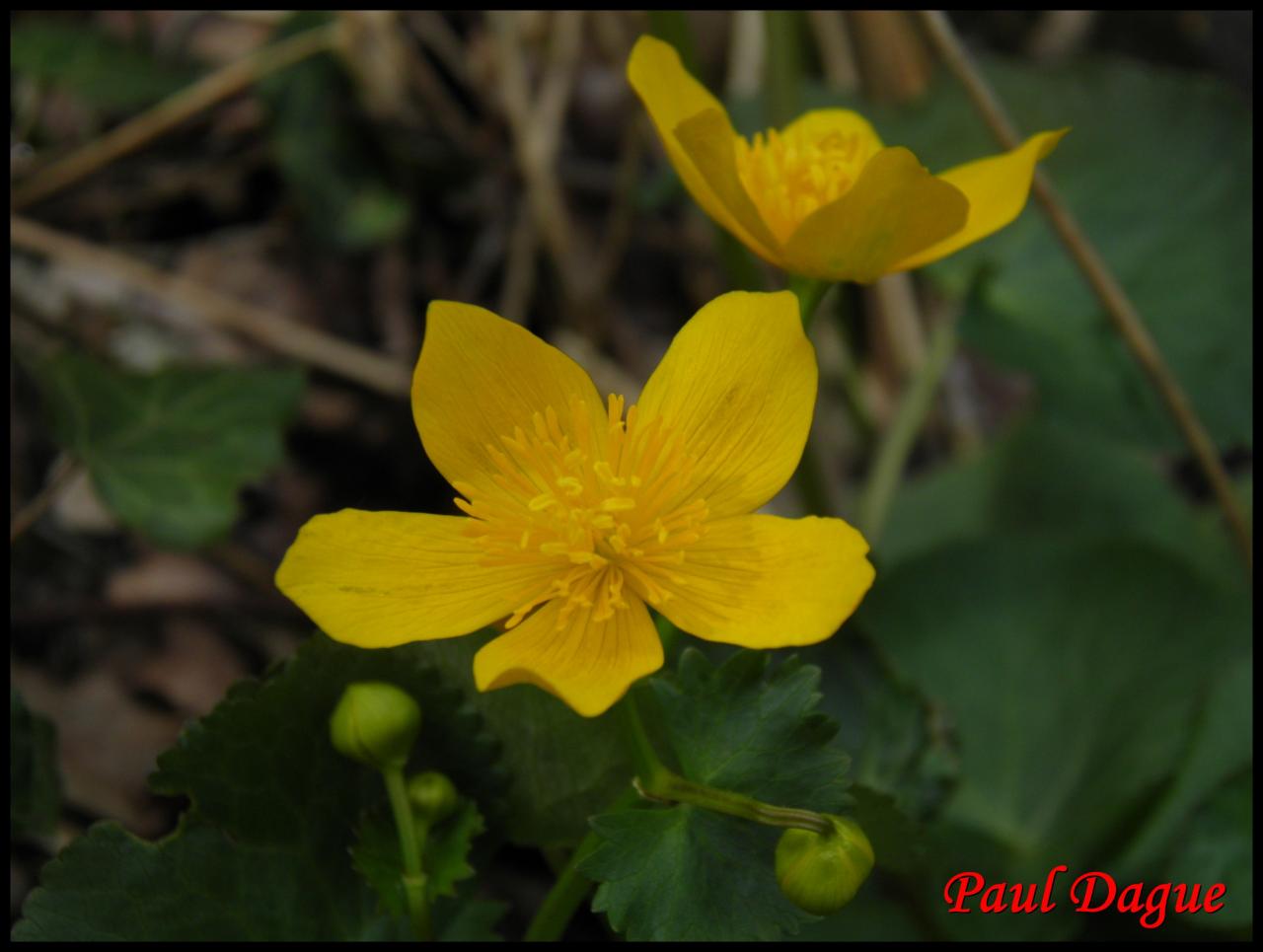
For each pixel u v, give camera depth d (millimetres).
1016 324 207
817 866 121
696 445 137
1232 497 196
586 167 287
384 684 137
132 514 190
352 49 257
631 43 277
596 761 147
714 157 137
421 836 138
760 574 130
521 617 132
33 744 160
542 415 138
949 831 191
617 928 125
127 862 139
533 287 269
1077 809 191
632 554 133
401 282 263
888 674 172
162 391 198
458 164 272
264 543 231
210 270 257
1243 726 185
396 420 246
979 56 228
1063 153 220
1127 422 197
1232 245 208
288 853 145
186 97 240
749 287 194
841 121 166
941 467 264
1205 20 303
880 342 278
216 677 216
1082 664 201
